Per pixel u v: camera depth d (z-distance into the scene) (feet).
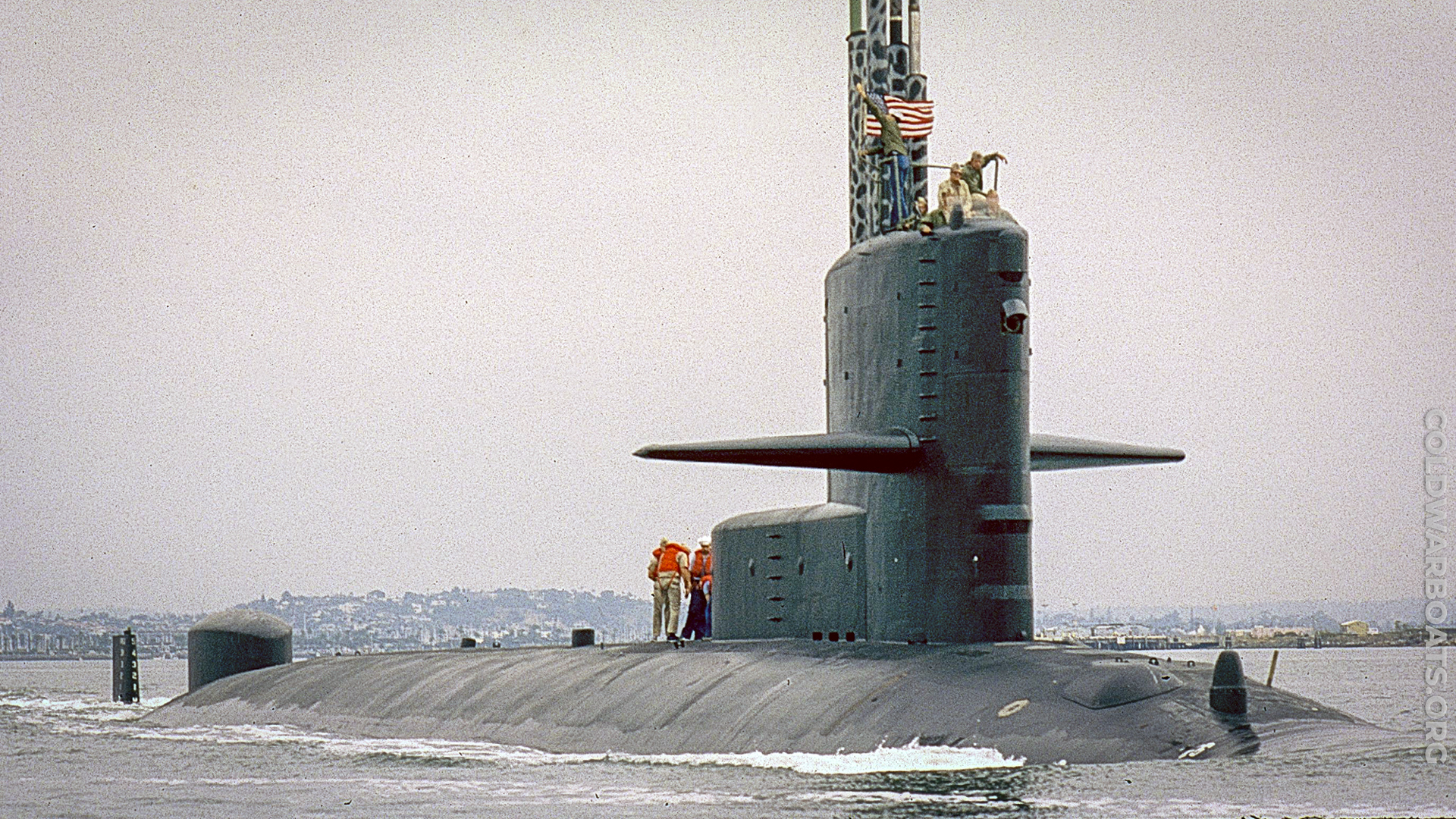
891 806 170.19
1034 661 210.59
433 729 293.64
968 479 226.99
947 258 229.45
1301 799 158.92
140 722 393.29
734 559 280.92
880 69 254.06
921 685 212.23
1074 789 169.78
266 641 405.39
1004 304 225.56
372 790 219.41
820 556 256.73
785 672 237.66
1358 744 182.60
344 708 330.34
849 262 247.50
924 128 251.39
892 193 248.73
